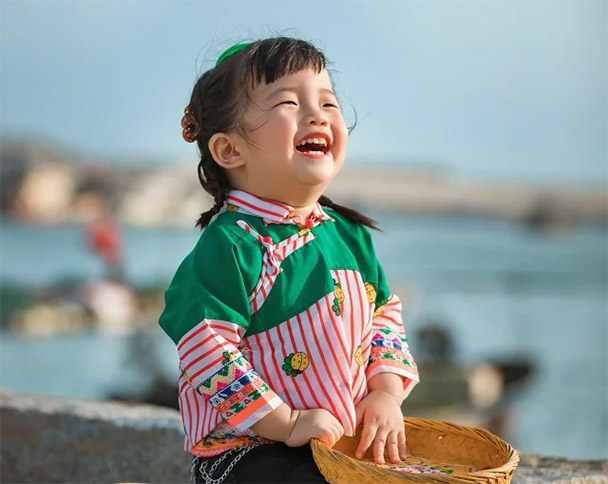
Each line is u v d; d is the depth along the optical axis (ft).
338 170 7.91
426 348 38.88
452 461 7.77
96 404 12.63
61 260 168.04
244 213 7.88
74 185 274.16
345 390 7.47
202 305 7.30
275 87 7.70
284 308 7.50
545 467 10.80
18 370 53.11
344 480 6.56
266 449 7.30
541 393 50.93
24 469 12.21
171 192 253.65
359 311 7.89
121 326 68.03
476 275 159.33
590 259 216.33
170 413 12.28
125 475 11.71
